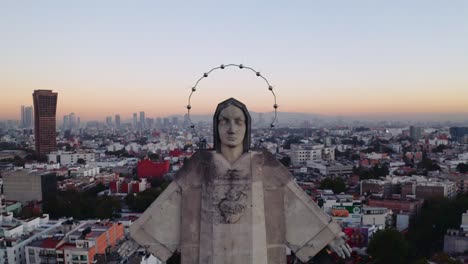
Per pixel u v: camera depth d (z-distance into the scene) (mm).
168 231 12688
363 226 95375
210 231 12266
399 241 80000
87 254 72562
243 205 12219
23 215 116438
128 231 12945
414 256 87625
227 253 12180
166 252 12727
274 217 12727
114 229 84250
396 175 176125
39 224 96688
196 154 12609
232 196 12227
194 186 12555
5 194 155125
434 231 102188
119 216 123438
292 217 12766
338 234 12648
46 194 153500
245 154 12383
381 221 99938
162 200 12633
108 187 176250
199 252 12430
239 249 12188
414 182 142375
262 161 12594
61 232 87562
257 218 12320
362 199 124188
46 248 75250
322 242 12703
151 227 12680
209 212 12305
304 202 12727
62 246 75438
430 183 139750
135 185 165750
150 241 12695
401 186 142500
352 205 105438
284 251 12766
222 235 12203
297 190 12742
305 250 12766
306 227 12742
